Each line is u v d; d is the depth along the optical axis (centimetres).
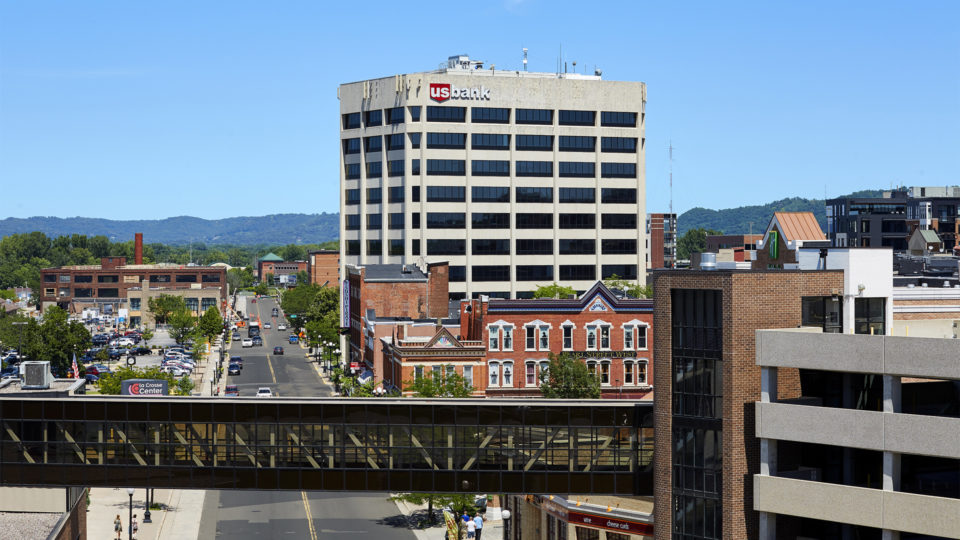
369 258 19738
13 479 6144
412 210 19000
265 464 6106
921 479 5369
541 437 6084
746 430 5484
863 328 5816
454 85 18975
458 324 14912
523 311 12738
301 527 9462
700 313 5631
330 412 6100
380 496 11062
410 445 6100
